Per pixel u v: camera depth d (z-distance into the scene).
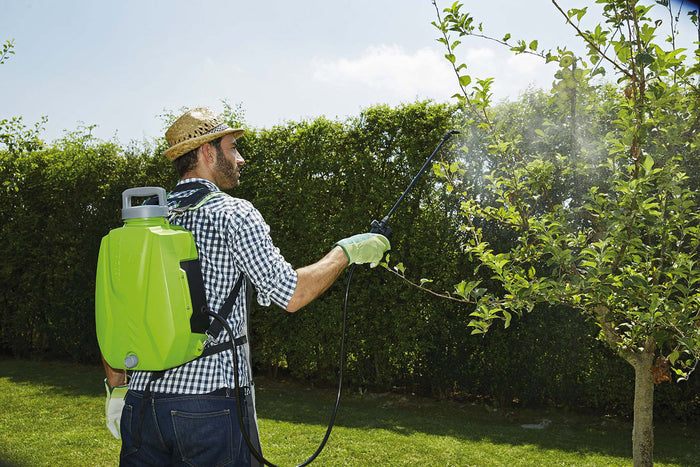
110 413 1.97
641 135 2.38
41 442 4.65
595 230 2.88
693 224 4.05
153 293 1.56
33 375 7.52
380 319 6.44
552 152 5.16
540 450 4.69
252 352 7.23
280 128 7.06
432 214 6.20
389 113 6.47
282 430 5.11
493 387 6.09
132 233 1.60
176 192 1.87
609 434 5.23
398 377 6.65
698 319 2.45
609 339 2.91
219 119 1.97
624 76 2.47
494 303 2.64
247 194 7.04
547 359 5.84
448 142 6.04
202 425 1.65
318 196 6.76
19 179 8.38
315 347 6.79
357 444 4.74
